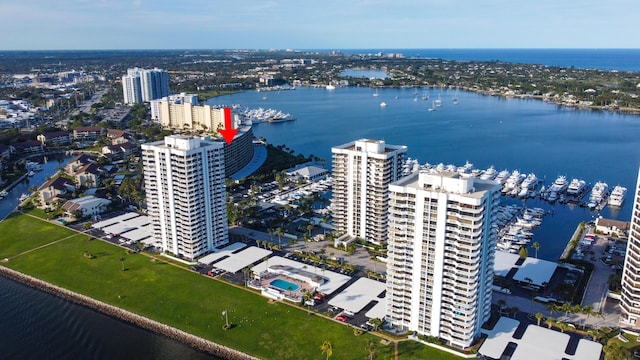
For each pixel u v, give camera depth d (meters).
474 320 191.88
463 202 177.38
